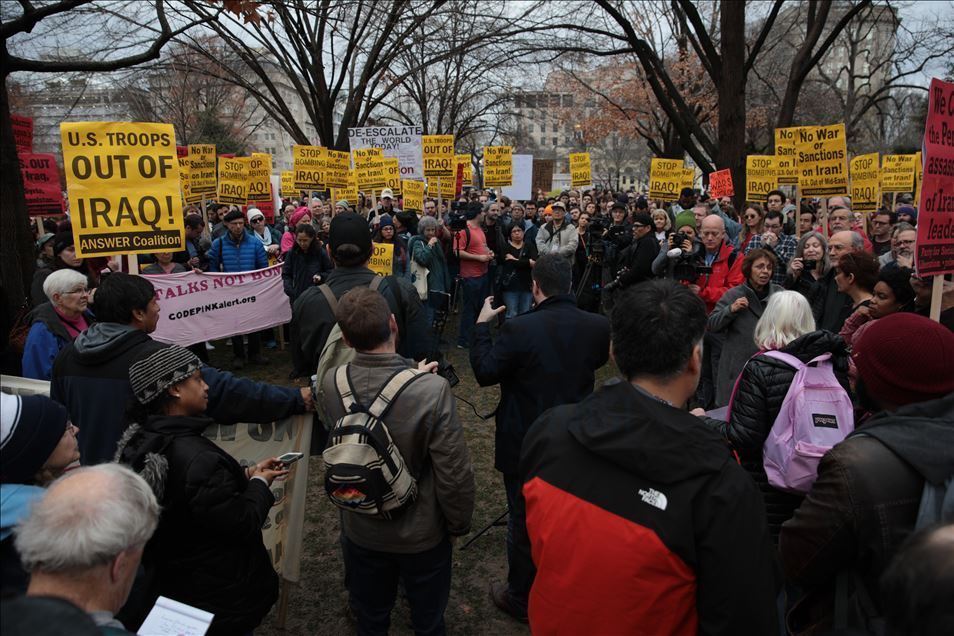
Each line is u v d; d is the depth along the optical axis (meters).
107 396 2.63
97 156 3.58
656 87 15.04
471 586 3.57
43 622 1.06
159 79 19.80
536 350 2.90
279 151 59.38
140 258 6.71
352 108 17.22
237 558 2.13
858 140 37.19
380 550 2.53
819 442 2.38
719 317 4.57
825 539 1.66
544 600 1.54
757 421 2.53
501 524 4.11
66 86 13.61
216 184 9.56
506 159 10.91
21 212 6.50
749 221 6.91
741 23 13.55
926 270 2.96
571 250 8.66
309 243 7.59
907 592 0.98
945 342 1.74
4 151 6.34
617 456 1.46
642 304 1.63
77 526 1.28
